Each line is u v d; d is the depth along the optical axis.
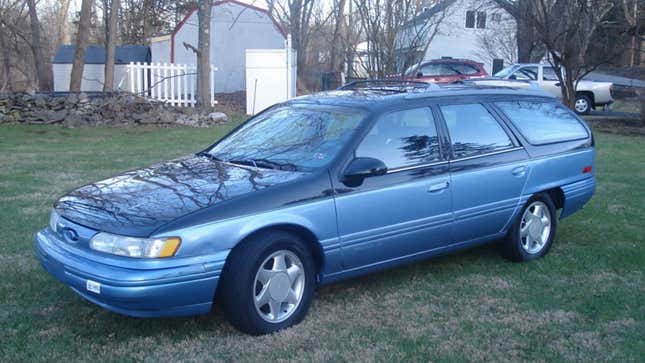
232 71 26.14
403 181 5.30
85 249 4.49
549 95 6.86
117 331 4.76
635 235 7.29
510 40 30.53
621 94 30.12
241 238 4.50
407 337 4.69
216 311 5.11
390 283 5.79
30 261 6.13
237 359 4.35
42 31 38.16
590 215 8.16
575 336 4.73
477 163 5.81
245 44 26.11
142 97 18.08
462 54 35.59
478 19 34.75
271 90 20.00
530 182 6.21
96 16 39.53
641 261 6.39
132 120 16.88
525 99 6.55
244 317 4.58
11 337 4.61
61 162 11.38
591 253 6.65
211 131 16.05
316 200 4.85
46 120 16.47
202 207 4.48
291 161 5.24
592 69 18.45
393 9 17.23
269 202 4.66
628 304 5.32
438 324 4.93
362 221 5.09
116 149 12.99
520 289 5.66
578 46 17.94
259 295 4.66
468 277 5.95
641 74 34.88
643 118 19.14
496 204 5.95
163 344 4.56
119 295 4.21
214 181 4.95
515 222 6.20
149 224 4.32
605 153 13.49
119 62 24.50
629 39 20.92
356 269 5.20
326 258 4.95
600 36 19.12
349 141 5.18
